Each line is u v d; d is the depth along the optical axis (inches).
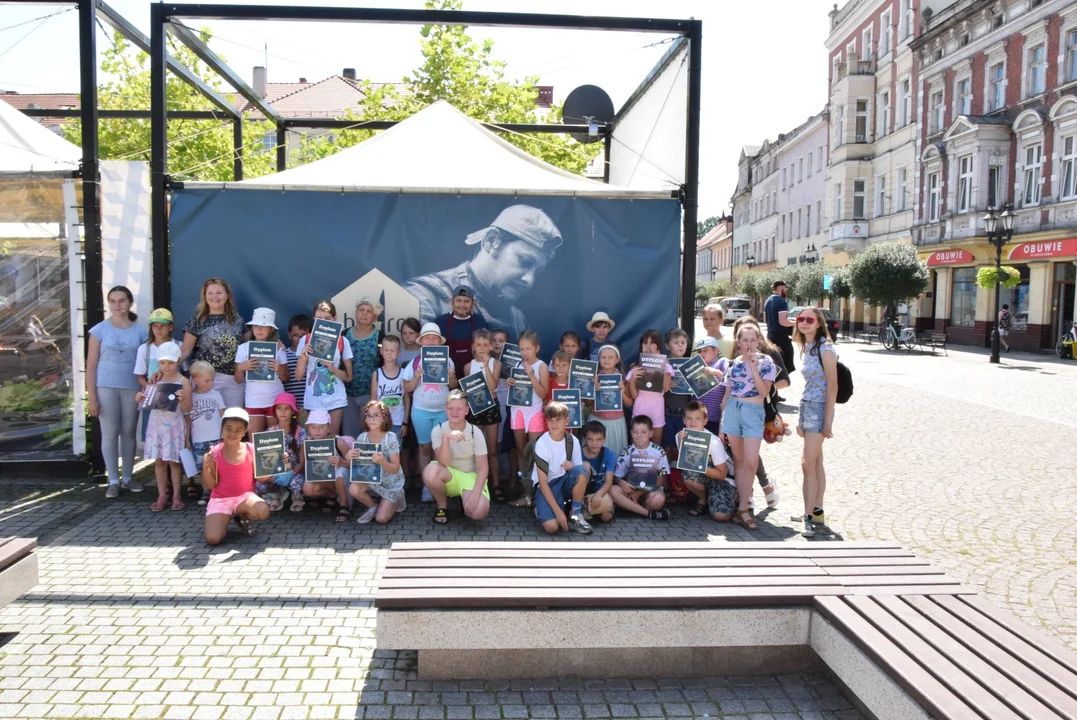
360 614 174.1
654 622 141.0
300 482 253.8
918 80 1439.5
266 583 191.2
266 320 266.5
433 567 153.1
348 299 299.6
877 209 1631.4
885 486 303.3
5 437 292.8
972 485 304.8
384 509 242.7
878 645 123.6
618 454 269.0
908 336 1146.7
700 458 248.4
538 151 657.6
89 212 285.0
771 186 2486.5
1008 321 1114.7
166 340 265.1
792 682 148.0
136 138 690.8
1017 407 526.3
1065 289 1068.5
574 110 466.3
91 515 247.0
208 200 294.5
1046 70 1112.8
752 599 141.5
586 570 152.9
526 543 169.2
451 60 642.2
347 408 278.2
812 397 245.4
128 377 270.2
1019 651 120.0
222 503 220.2
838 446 386.9
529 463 247.1
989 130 1189.7
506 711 135.5
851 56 1641.2
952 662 117.3
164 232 292.4
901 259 1197.1
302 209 297.3
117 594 182.7
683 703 139.6
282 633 163.9
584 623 140.3
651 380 275.1
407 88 665.0
